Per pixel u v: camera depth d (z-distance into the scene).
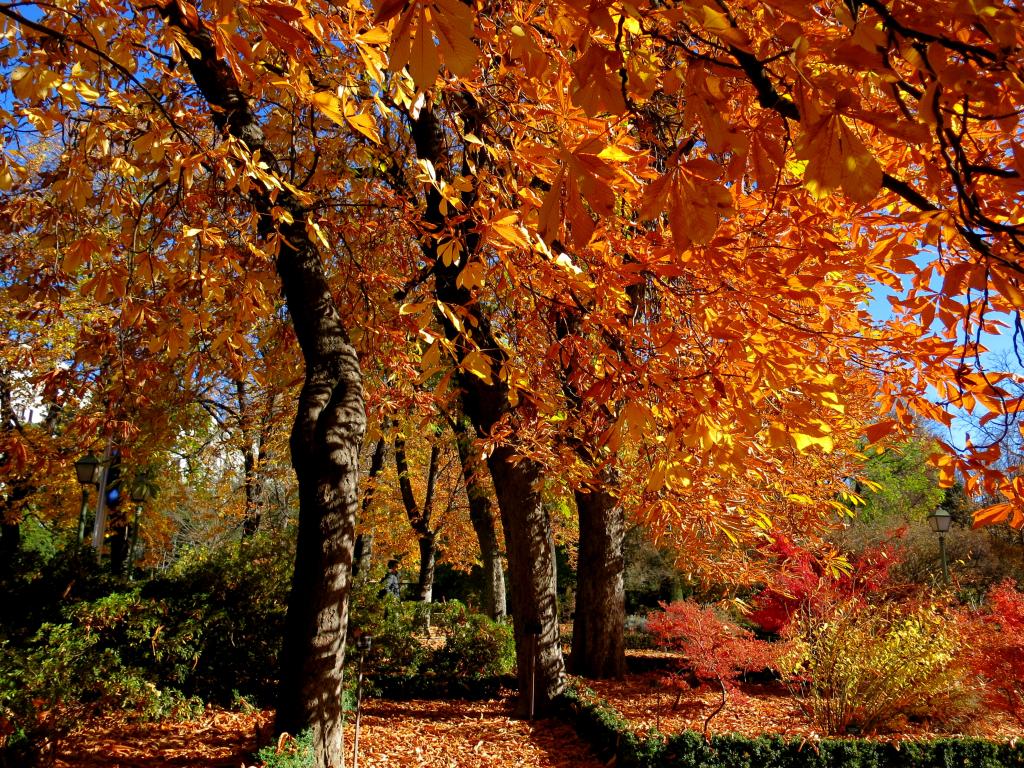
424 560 16.36
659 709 8.20
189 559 13.62
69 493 12.46
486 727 7.12
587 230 1.16
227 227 4.69
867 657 7.37
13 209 3.93
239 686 7.82
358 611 9.32
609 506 10.02
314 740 4.29
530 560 7.66
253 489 14.05
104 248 3.38
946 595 8.14
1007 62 1.08
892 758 6.01
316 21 1.78
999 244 1.69
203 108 4.73
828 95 1.05
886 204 2.48
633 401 2.16
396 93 2.27
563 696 7.50
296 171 6.39
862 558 7.64
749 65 1.26
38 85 2.32
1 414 9.35
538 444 5.25
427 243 4.78
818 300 2.30
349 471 4.79
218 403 13.12
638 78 1.46
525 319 4.26
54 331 8.66
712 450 2.27
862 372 3.15
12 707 4.92
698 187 1.08
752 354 2.32
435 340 2.26
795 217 2.32
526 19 2.19
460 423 11.66
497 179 3.02
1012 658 6.83
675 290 2.86
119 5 2.81
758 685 10.60
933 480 18.72
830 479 6.91
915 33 1.10
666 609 8.72
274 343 8.03
